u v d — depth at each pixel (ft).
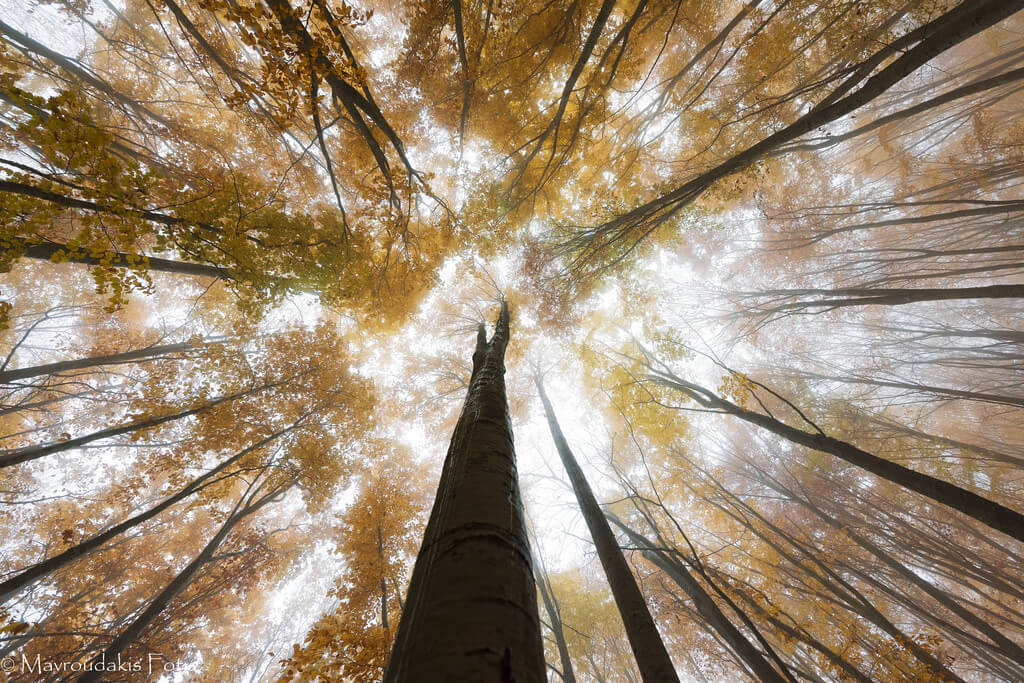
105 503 45.34
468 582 3.59
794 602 45.52
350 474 40.14
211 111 38.70
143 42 37.50
